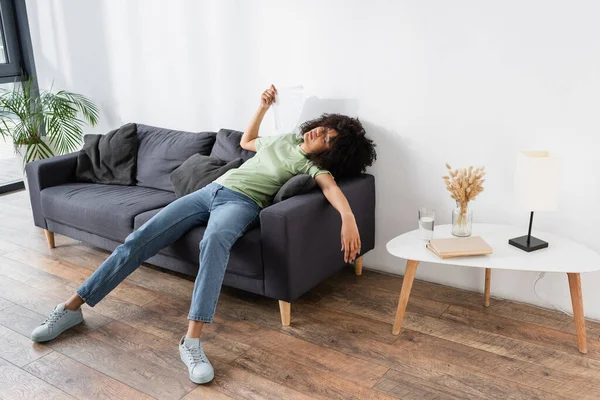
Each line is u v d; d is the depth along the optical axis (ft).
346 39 9.43
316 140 8.89
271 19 10.12
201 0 10.89
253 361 7.58
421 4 8.62
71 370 7.45
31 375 7.35
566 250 7.61
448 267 9.49
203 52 11.20
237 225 8.18
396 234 9.86
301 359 7.60
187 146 10.91
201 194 9.00
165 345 8.00
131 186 11.41
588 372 7.19
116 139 11.55
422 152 9.22
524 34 7.98
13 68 14.85
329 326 8.40
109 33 12.52
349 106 9.71
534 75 8.04
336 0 9.34
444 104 8.83
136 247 8.48
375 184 9.82
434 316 8.61
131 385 7.12
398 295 9.30
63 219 10.78
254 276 8.31
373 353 7.70
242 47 10.64
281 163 8.91
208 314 7.56
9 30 14.61
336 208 8.30
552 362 7.41
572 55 7.72
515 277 8.91
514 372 7.23
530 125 8.24
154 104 12.35
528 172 7.35
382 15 8.99
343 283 9.77
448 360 7.50
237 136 10.36
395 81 9.16
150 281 9.97
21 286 9.87
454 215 8.14
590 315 8.46
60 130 13.32
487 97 8.46
